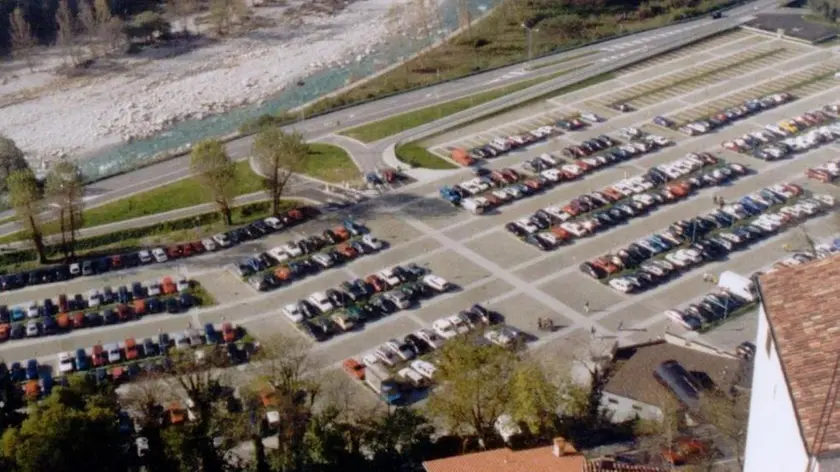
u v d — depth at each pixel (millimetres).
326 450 118125
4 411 132500
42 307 176375
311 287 180125
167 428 124688
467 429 124875
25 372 157500
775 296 64562
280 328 168625
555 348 158000
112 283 183625
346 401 136125
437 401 124938
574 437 122312
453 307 172625
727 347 155500
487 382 122312
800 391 57562
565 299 173750
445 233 196625
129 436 128625
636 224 197375
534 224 195750
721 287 173125
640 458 114875
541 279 180125
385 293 176500
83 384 133000
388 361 156500
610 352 151375
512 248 190750
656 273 178000
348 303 173875
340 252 188500
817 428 55062
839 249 176875
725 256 185000
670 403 128250
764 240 190000
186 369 138125
